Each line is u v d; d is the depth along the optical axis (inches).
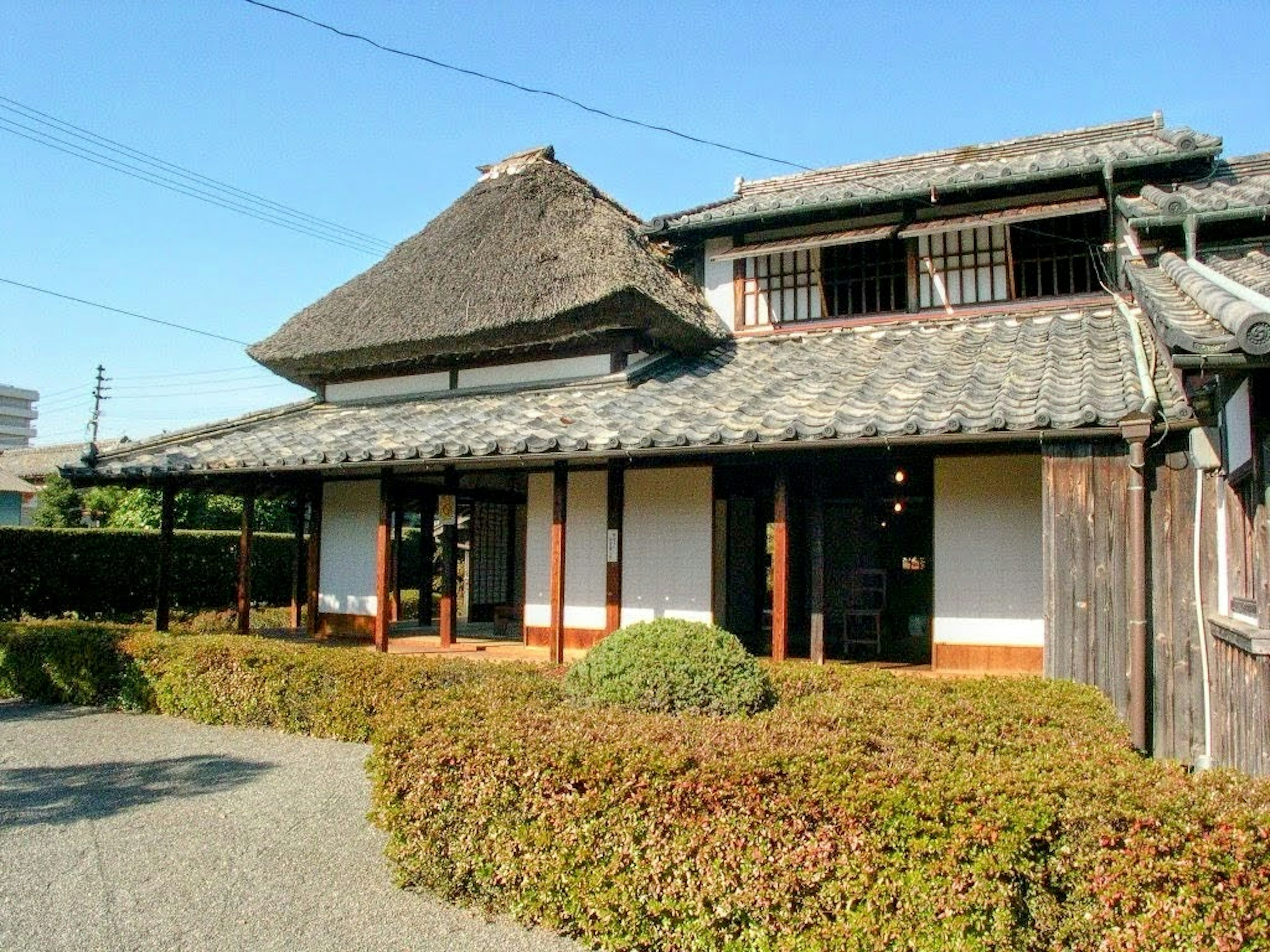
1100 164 333.1
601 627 388.5
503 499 514.9
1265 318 147.0
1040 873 119.3
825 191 410.9
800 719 174.4
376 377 458.0
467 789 156.5
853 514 489.7
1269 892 107.0
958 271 376.5
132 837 191.2
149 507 774.5
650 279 387.5
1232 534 203.3
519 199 469.1
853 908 126.0
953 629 321.1
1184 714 232.2
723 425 292.0
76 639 345.7
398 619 562.6
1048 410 244.5
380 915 152.8
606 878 141.6
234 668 300.8
